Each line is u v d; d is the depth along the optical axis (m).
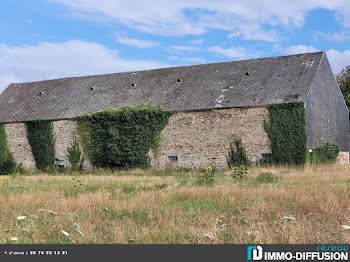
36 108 33.19
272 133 25.52
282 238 7.16
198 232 7.66
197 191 12.26
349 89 44.78
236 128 26.38
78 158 29.95
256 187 13.23
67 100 33.06
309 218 8.44
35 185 16.77
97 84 34.28
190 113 27.53
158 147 28.09
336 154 30.11
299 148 24.95
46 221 8.55
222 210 9.56
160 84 31.81
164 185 15.52
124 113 27.88
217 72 31.12
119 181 18.02
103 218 9.19
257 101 26.28
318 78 28.41
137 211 9.78
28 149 31.64
